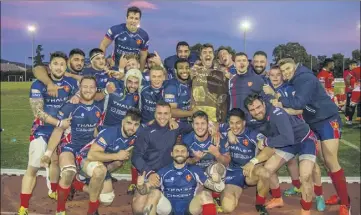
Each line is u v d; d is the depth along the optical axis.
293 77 4.89
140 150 4.90
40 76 5.09
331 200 5.54
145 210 4.53
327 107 4.90
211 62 6.23
